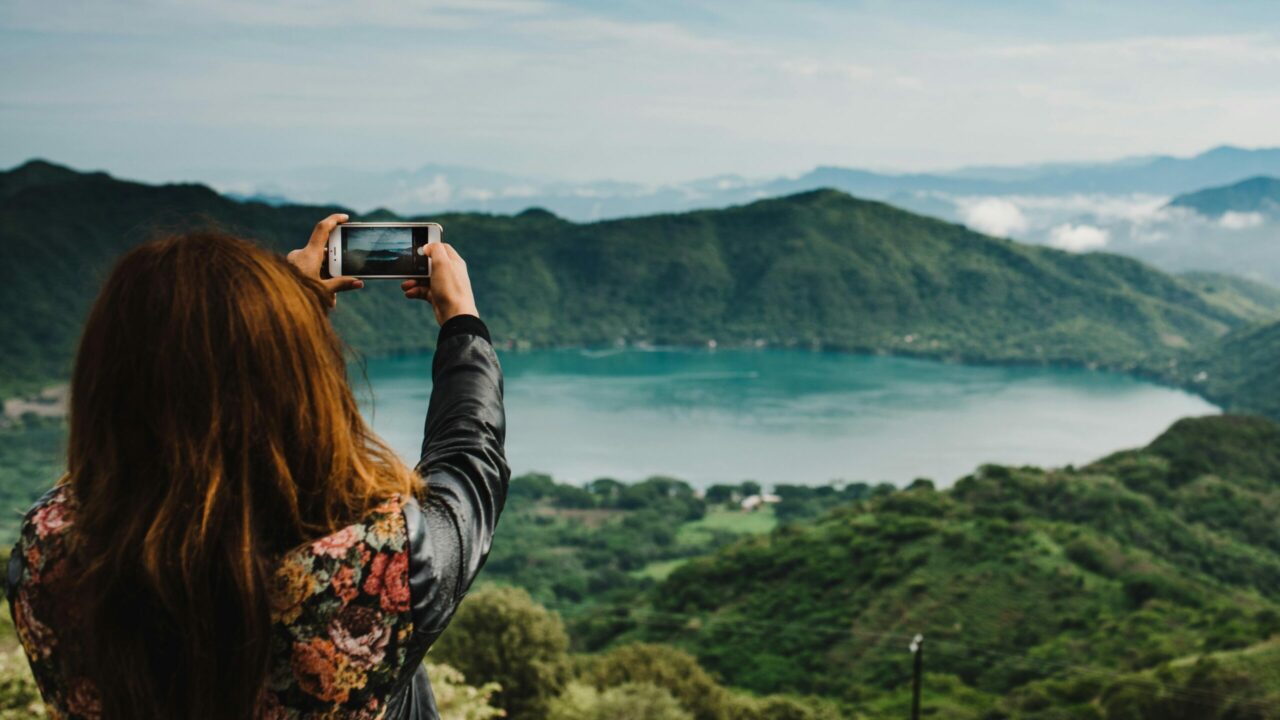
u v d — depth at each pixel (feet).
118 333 3.06
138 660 2.98
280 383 3.10
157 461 3.01
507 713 77.56
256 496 3.07
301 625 3.10
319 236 4.39
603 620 250.57
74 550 3.01
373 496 3.30
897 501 312.50
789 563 268.00
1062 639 200.23
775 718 105.60
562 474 489.26
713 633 226.79
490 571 359.05
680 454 515.91
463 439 3.79
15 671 19.02
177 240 3.25
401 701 3.70
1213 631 183.21
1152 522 297.53
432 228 4.50
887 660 198.70
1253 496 326.65
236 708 3.03
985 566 240.73
